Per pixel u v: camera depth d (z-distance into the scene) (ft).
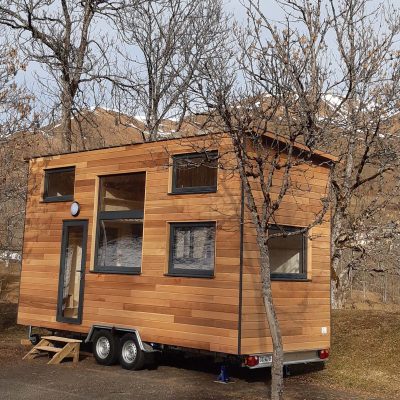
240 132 24.12
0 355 36.29
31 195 39.75
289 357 29.89
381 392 27.86
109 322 33.09
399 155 42.98
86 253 35.14
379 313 42.63
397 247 46.68
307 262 31.58
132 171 33.53
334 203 44.62
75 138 63.98
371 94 42.96
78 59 59.98
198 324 28.81
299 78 28.53
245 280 27.55
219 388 27.71
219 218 28.86
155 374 30.76
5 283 82.28
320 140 30.30
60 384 28.04
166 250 31.04
